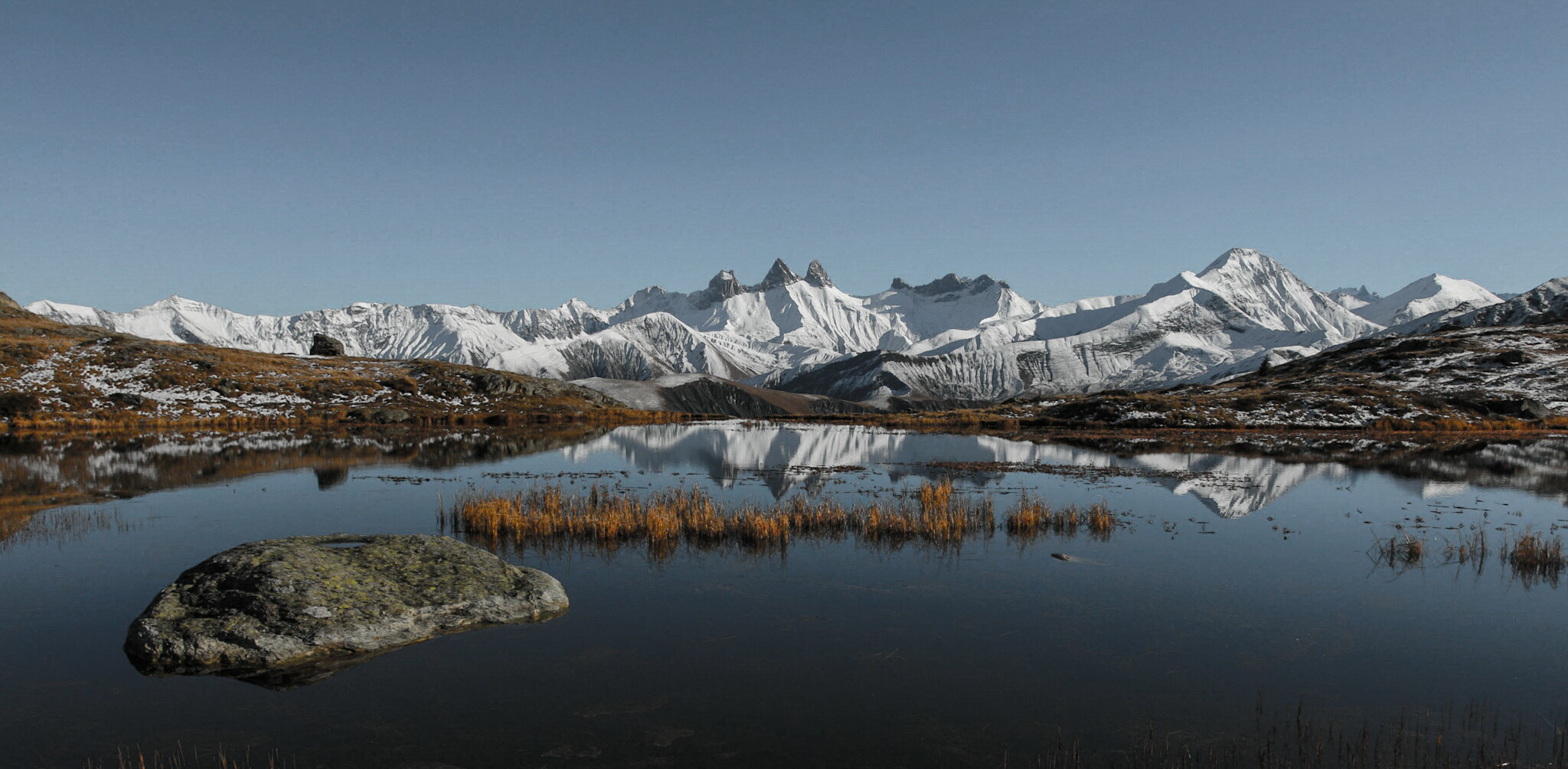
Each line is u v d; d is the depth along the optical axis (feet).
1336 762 47.39
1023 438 323.37
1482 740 50.29
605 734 50.67
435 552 78.33
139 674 59.36
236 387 424.46
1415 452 252.83
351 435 319.47
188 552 98.07
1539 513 132.26
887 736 50.57
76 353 431.02
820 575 87.51
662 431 382.22
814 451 257.96
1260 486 165.27
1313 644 67.51
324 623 63.00
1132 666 62.28
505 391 512.22
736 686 58.08
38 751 48.08
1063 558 95.45
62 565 90.84
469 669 60.70
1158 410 407.03
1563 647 66.90
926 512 117.08
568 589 81.82
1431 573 90.07
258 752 48.24
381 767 46.37
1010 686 58.65
